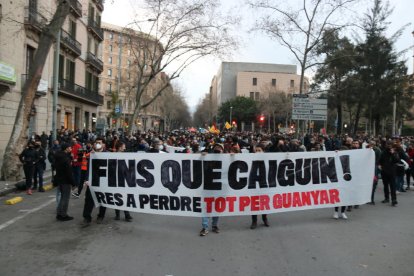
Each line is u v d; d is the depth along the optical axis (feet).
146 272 18.07
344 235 25.49
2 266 18.67
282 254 21.09
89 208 27.71
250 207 28.04
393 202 37.73
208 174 27.68
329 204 30.55
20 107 48.67
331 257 20.70
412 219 31.14
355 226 28.25
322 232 26.25
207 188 27.71
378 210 35.22
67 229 26.18
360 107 124.16
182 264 19.26
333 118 237.45
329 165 30.58
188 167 27.81
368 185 31.81
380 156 38.83
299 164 29.55
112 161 28.35
